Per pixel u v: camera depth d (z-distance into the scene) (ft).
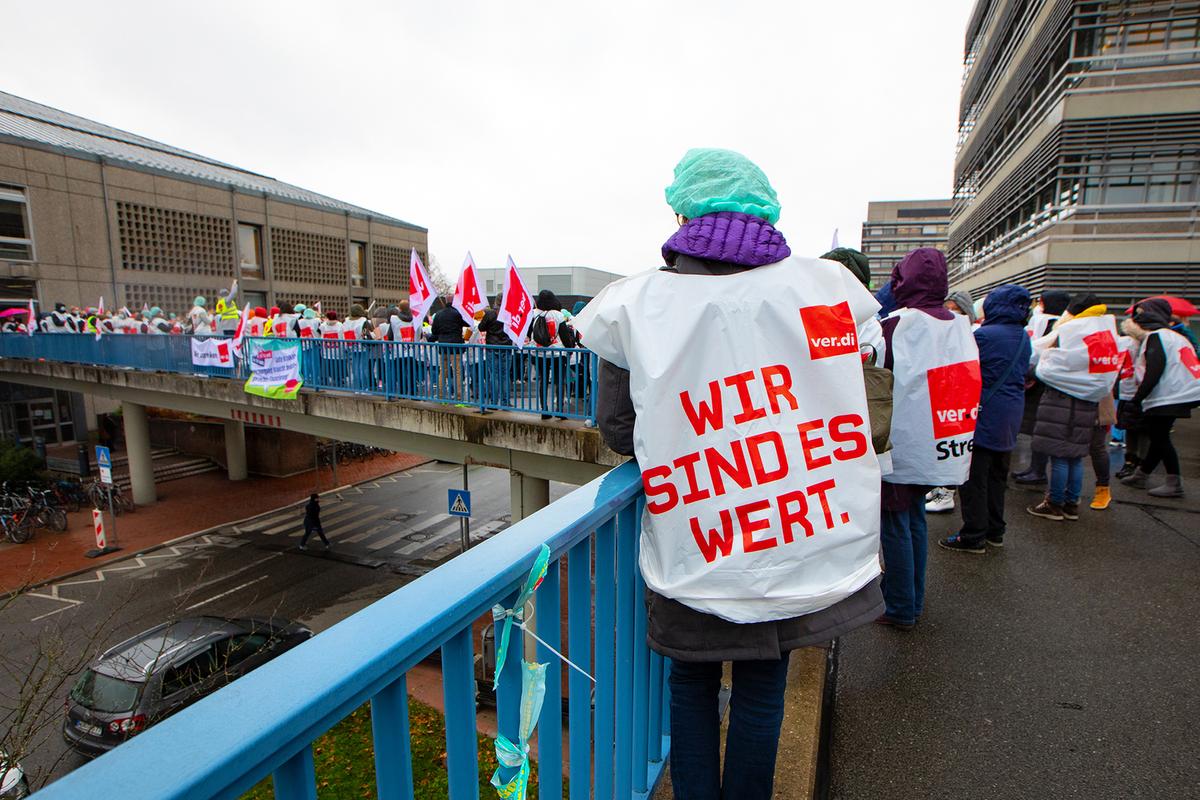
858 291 4.00
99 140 106.52
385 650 2.11
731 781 4.39
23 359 71.31
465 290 29.68
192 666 26.48
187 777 1.50
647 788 5.16
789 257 3.96
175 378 50.96
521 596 2.96
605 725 4.30
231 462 83.46
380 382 34.58
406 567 57.00
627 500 4.26
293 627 30.78
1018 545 11.62
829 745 6.25
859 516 3.77
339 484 84.28
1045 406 13.12
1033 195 48.62
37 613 47.29
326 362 37.32
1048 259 43.11
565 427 26.76
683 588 3.68
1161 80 39.75
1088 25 41.91
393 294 134.10
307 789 1.97
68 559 57.47
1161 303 16.25
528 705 2.98
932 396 7.89
